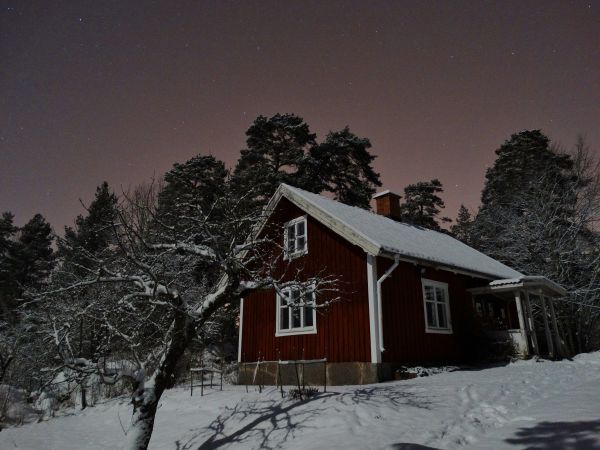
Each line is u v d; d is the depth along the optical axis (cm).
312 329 1501
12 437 1203
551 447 584
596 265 2583
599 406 771
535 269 2733
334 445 691
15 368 1798
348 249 1466
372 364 1295
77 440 1116
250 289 970
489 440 659
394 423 766
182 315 890
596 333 2628
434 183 4519
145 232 1080
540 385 1036
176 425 1027
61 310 1274
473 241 3675
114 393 1644
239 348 1777
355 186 3391
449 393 943
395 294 1441
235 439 848
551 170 3191
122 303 934
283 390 1159
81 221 2752
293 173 3127
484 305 1922
